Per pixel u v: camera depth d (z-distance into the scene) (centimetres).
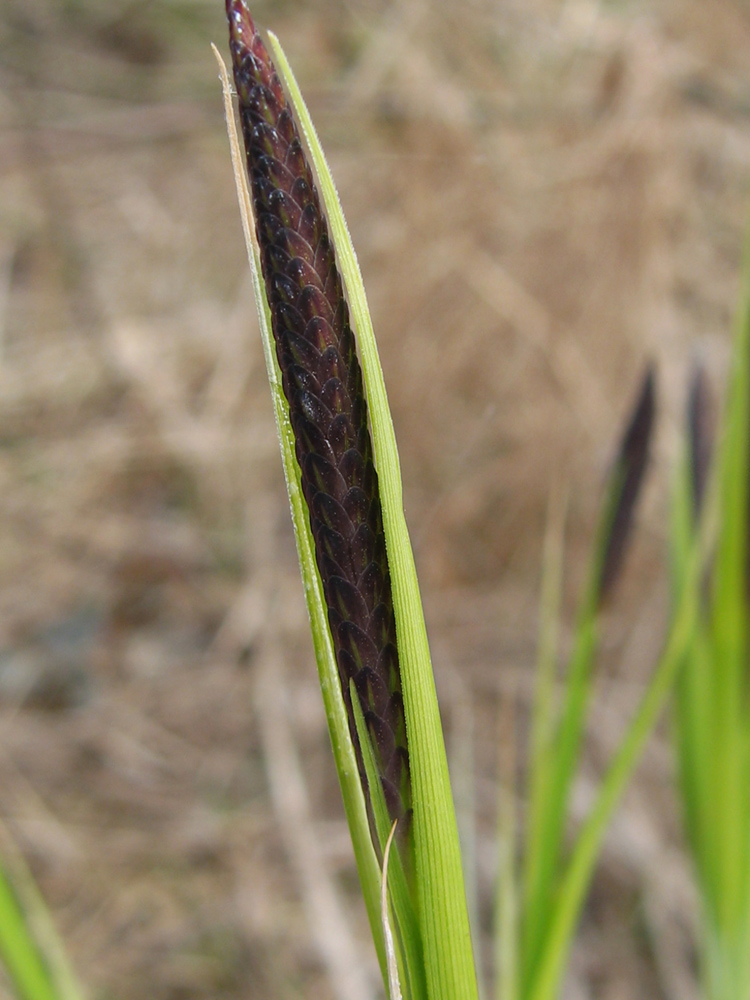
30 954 9
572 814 20
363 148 30
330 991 19
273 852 21
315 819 21
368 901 6
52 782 22
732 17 34
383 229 28
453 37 33
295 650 24
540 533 25
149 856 21
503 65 32
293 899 20
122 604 26
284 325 5
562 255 27
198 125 33
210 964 19
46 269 31
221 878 20
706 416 12
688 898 19
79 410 29
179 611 25
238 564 26
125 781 22
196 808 21
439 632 24
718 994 13
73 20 37
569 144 28
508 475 26
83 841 21
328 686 6
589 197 27
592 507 25
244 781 22
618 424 26
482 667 24
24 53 35
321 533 5
